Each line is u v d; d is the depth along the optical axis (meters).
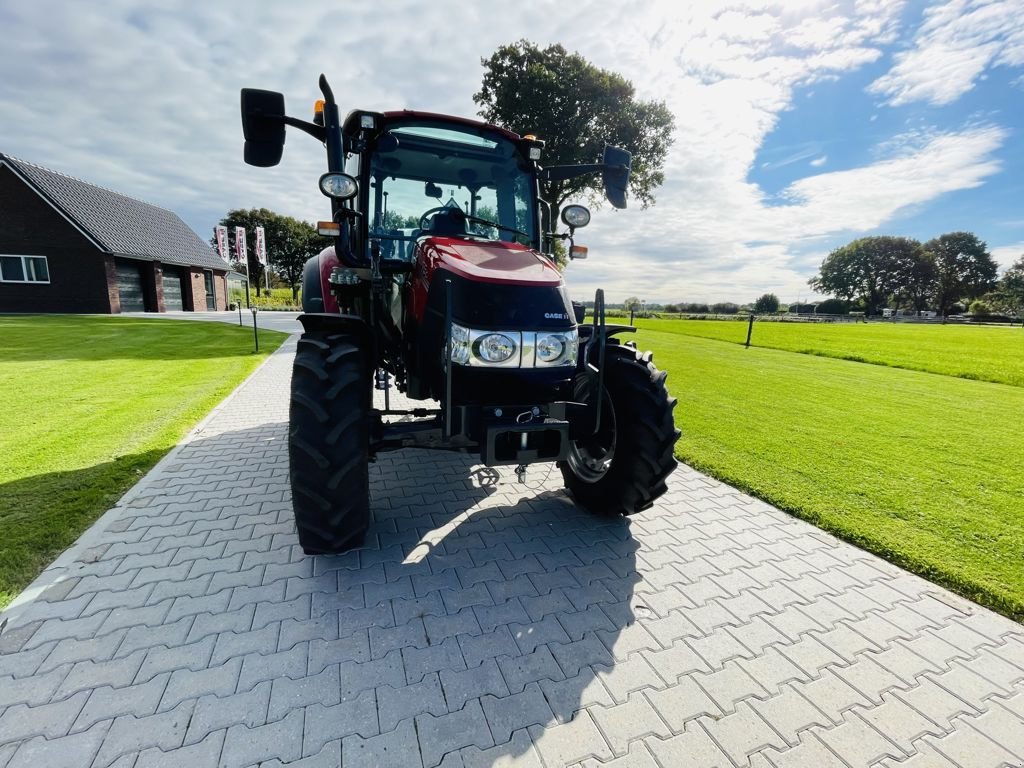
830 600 2.46
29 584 2.37
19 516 3.00
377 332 3.02
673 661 2.02
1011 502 3.59
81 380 7.10
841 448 4.84
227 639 2.05
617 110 19.27
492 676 1.91
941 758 1.62
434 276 2.60
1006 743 1.68
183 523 3.01
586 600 2.41
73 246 19.03
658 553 2.87
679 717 1.75
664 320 32.50
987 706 1.84
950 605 2.44
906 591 2.55
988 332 27.50
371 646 2.04
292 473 2.44
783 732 1.71
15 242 18.64
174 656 1.95
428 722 1.69
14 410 5.46
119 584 2.39
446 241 2.87
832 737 1.69
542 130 19.31
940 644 2.17
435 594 2.41
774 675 1.96
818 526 3.25
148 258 21.03
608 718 1.74
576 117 19.14
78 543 2.74
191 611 2.22
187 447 4.38
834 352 13.91
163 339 12.02
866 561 2.83
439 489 3.72
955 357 13.60
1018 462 4.47
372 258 3.18
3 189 18.30
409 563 2.69
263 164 2.71
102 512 3.12
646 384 2.97
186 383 7.07
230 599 2.31
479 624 2.21
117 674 1.84
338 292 3.41
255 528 2.97
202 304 25.39
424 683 1.86
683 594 2.48
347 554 2.74
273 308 30.47
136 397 6.15
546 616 2.28
